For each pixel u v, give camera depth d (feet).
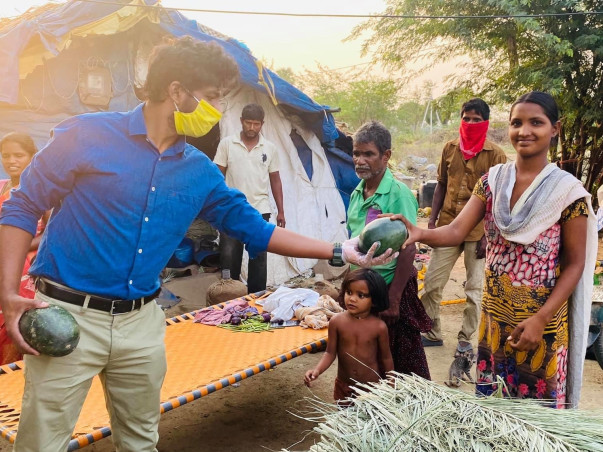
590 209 8.75
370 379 11.83
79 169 7.50
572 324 9.52
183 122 7.54
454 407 7.11
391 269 12.01
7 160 14.10
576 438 6.61
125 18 23.34
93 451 12.71
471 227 9.86
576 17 40.32
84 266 7.67
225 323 15.94
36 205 7.60
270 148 22.29
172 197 8.00
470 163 17.38
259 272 21.77
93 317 7.79
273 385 16.14
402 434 6.52
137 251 7.81
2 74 21.25
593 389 15.51
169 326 15.84
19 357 14.53
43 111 24.22
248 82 25.81
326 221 29.71
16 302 7.32
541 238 8.89
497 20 43.29
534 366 9.20
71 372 7.69
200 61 7.29
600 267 18.01
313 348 14.52
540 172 8.94
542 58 43.37
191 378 12.39
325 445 6.77
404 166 77.46
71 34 22.75
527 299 9.09
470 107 16.90
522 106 8.92
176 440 13.07
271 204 27.50
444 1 44.86
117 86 25.57
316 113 28.14
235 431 13.50
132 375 8.36
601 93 41.83
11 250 7.45
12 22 23.76
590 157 46.24
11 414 10.72
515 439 6.54
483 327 9.93
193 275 26.30
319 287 20.93
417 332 12.00
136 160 7.65
